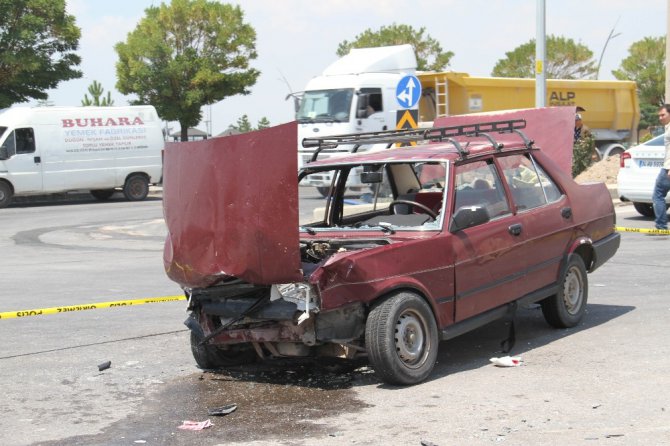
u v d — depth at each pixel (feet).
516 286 24.18
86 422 19.12
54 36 108.37
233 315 21.21
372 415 18.76
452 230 22.43
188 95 136.15
